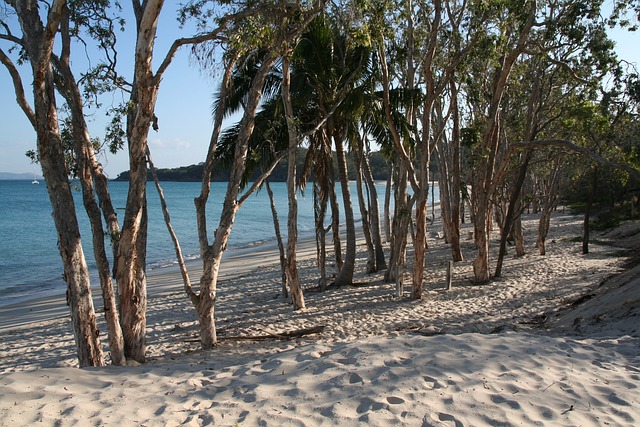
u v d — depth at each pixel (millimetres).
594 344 6699
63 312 15672
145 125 7004
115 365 7148
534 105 17328
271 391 5121
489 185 15094
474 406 4543
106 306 7348
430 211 56000
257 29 8125
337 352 6223
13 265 27547
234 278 20406
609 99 13508
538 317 10359
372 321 10977
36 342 11570
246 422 4477
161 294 17641
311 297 14539
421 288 13070
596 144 15500
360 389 4938
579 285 13367
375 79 12992
